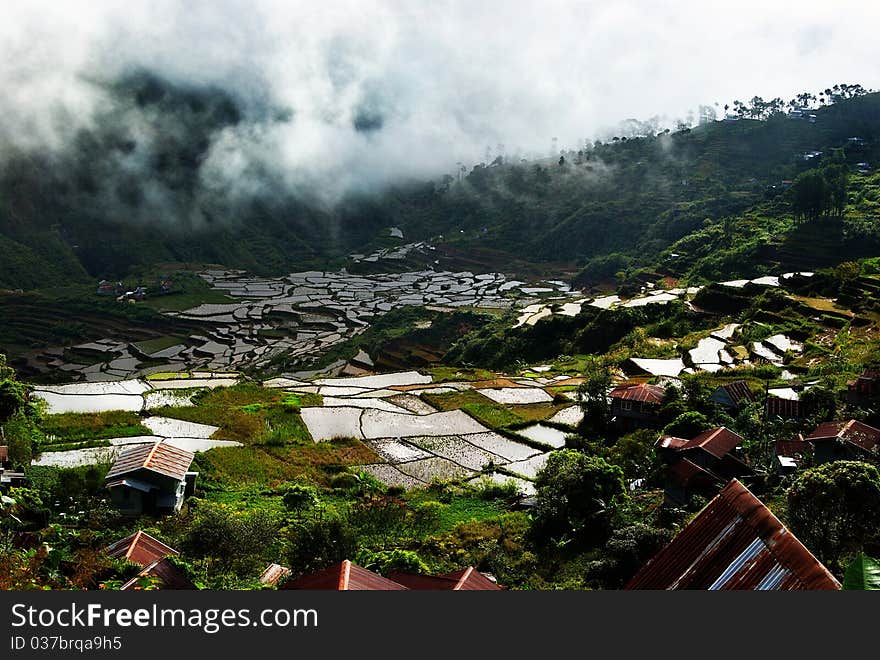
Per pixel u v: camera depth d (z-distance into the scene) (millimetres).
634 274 132375
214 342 134000
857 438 35375
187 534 28531
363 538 35500
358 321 141125
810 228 116375
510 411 61281
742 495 15602
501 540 35094
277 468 47094
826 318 76312
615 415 54844
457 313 120062
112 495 36969
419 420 59312
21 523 31859
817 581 13031
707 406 49469
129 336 141625
